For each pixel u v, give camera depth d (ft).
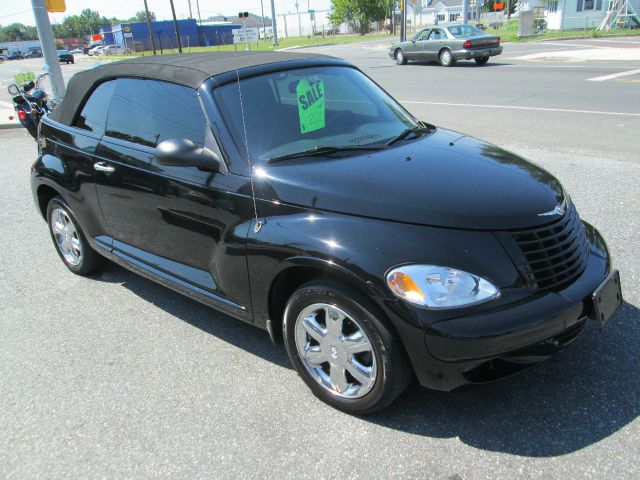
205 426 9.50
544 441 8.61
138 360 11.61
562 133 28.66
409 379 8.86
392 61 81.51
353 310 8.67
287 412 9.71
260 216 9.82
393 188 9.12
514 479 7.95
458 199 8.90
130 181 12.33
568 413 9.15
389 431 9.05
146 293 14.76
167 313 13.58
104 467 8.75
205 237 10.99
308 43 162.20
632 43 86.02
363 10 236.02
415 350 8.23
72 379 11.09
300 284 10.05
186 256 11.76
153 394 10.45
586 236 10.25
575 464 8.13
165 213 11.72
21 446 9.32
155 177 11.64
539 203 9.21
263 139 10.57
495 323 7.94
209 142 10.72
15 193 24.97
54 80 40.06
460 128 31.17
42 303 14.44
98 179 13.32
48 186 15.44
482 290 8.11
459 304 8.02
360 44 142.10
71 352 12.07
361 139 11.21
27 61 203.92
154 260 12.71
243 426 9.43
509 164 10.57
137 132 12.49
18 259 17.51
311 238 8.91
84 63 154.92
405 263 8.19
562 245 9.01
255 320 10.51
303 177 9.62
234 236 10.10
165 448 9.05
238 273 10.27
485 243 8.41
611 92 40.04
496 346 7.94
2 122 43.27
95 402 10.33
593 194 19.31
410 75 60.75
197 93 11.09
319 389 9.77
